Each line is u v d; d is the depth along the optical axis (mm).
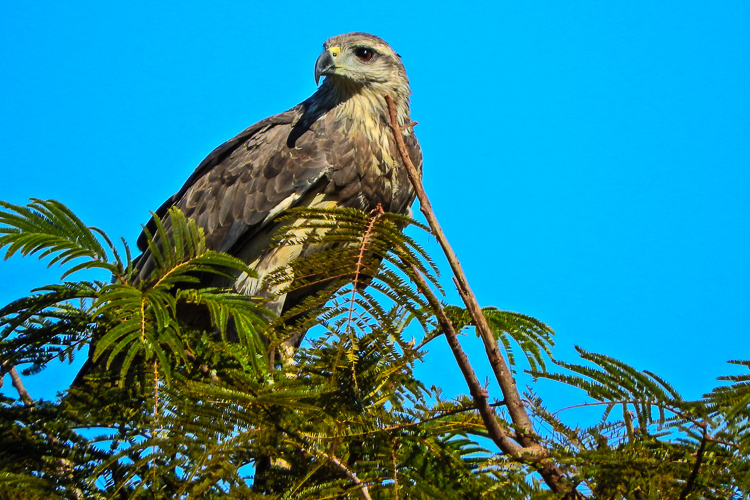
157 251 7395
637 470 5336
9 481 6230
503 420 6023
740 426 5379
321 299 6078
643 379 5730
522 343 7926
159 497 6121
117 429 7234
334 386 5922
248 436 5742
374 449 6047
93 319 7785
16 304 7602
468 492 5914
